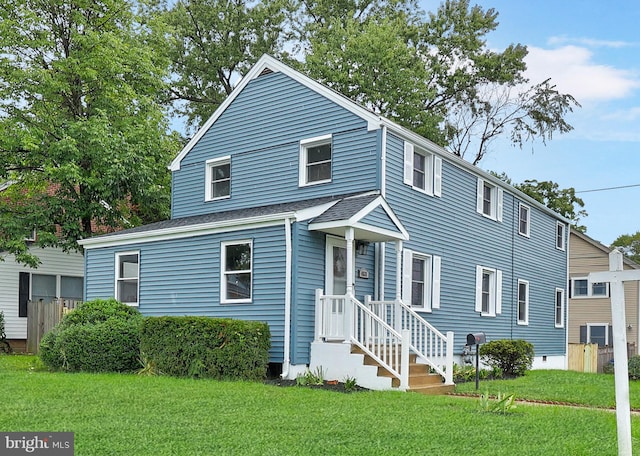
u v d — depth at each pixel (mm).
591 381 17516
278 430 8188
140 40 25891
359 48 31562
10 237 22609
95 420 8523
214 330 13625
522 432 8570
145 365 14523
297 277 14148
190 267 16391
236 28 36312
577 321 36000
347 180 16531
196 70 36500
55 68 23234
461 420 9273
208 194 19641
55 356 15250
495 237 22328
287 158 17828
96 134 21938
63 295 25359
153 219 27328
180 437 7668
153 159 23953
